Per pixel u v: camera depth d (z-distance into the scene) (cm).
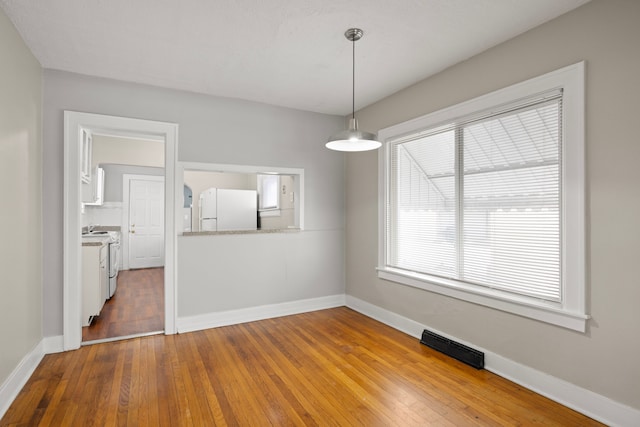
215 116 362
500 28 232
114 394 224
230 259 370
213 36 243
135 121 324
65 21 222
